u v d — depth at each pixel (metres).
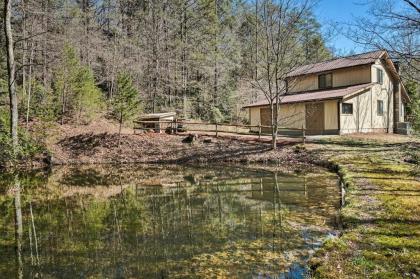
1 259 6.27
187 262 5.89
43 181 15.37
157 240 7.12
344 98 24.83
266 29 22.42
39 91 26.20
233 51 43.09
